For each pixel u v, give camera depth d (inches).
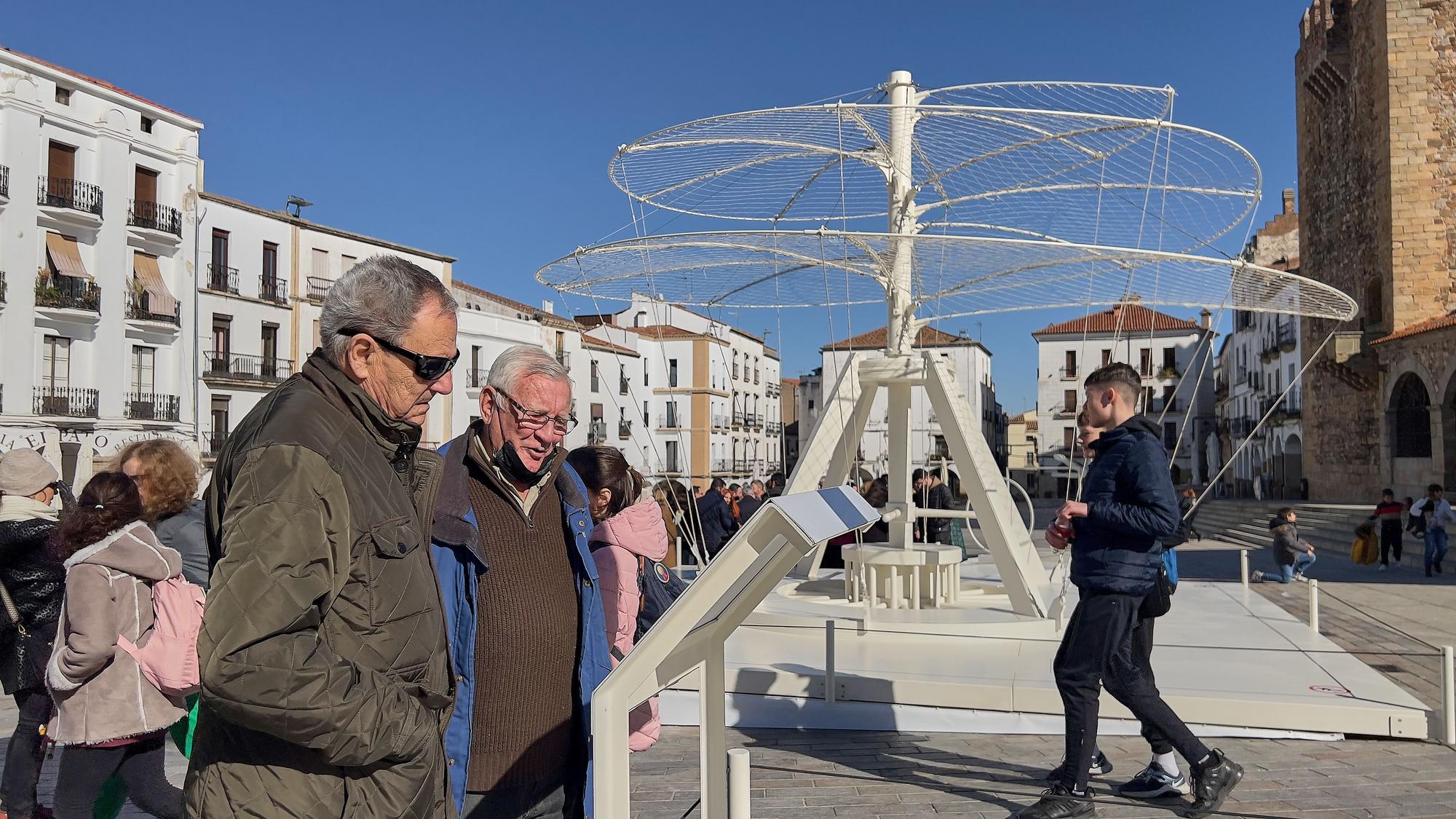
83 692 137.5
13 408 1057.5
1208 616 380.5
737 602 98.8
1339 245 1263.5
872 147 358.9
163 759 147.2
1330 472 1302.9
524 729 104.7
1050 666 270.5
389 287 75.6
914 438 1966.0
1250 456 2007.9
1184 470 2475.4
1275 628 349.7
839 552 512.7
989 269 307.3
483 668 103.8
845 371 371.6
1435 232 1061.1
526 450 106.8
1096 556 170.7
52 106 1107.3
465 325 1581.0
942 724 243.8
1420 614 461.4
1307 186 1379.2
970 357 2138.3
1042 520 1721.2
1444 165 1058.1
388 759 68.9
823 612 344.2
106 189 1163.9
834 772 202.5
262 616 61.6
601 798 91.5
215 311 1323.8
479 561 101.0
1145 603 175.0
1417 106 1069.1
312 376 75.2
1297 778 192.7
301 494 65.4
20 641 163.8
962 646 301.9
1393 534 718.5
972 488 348.5
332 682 63.6
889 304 362.6
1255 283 304.2
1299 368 1583.4
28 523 165.0
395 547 72.6
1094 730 170.9
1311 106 1358.3
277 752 68.6
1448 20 1054.4
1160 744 182.7
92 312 1132.5
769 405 2546.8
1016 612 340.8
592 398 1871.3
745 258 328.8
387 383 77.2
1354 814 169.8
